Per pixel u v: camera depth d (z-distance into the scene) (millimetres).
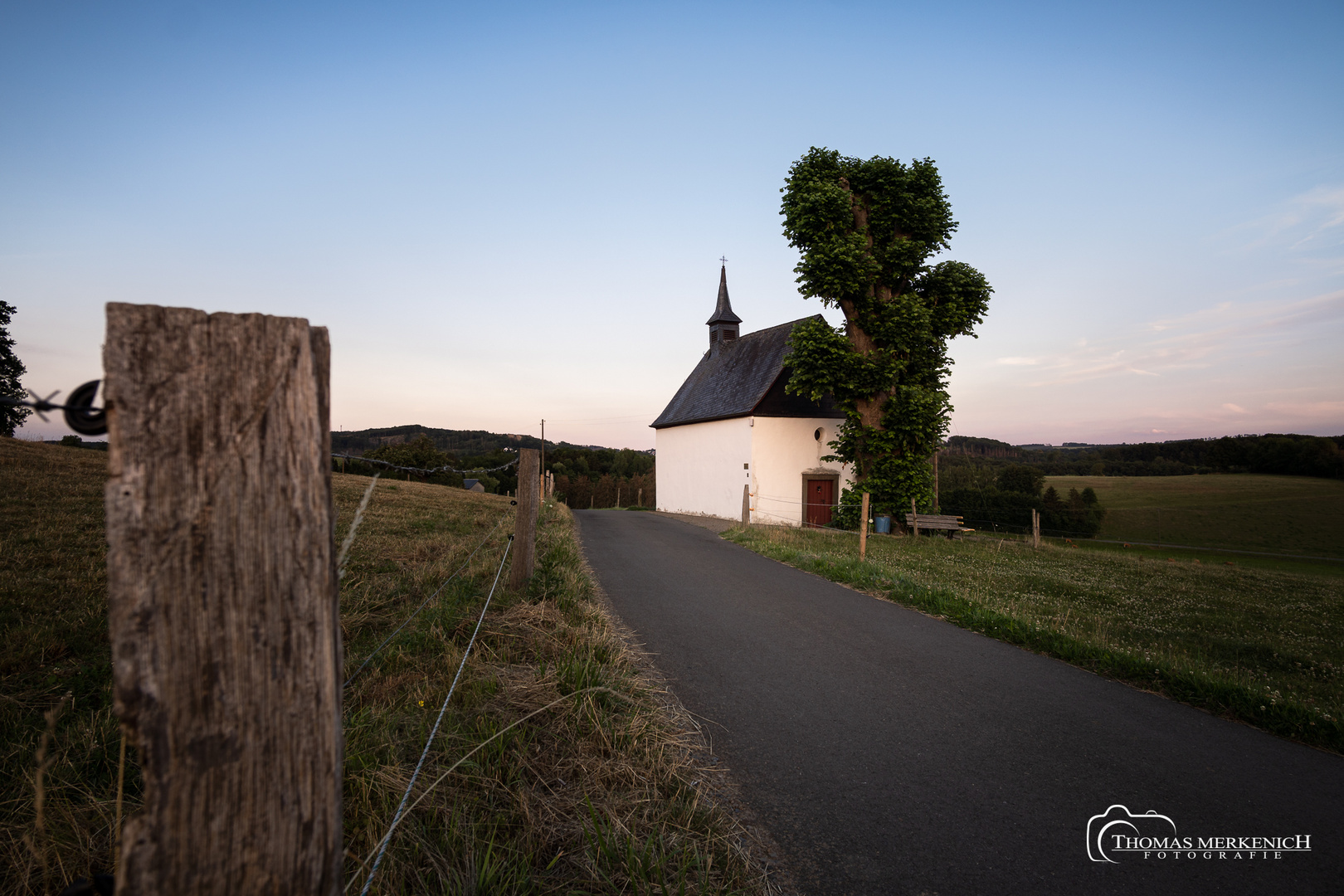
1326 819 3162
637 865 2379
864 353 19406
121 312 832
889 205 19203
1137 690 4977
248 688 920
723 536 16188
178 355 867
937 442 20109
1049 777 3525
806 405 24422
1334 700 4859
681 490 29406
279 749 947
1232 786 3473
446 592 6176
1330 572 19281
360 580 6711
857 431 19641
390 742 3053
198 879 903
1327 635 7680
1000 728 4188
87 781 2762
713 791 3219
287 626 944
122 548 832
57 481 12727
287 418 935
